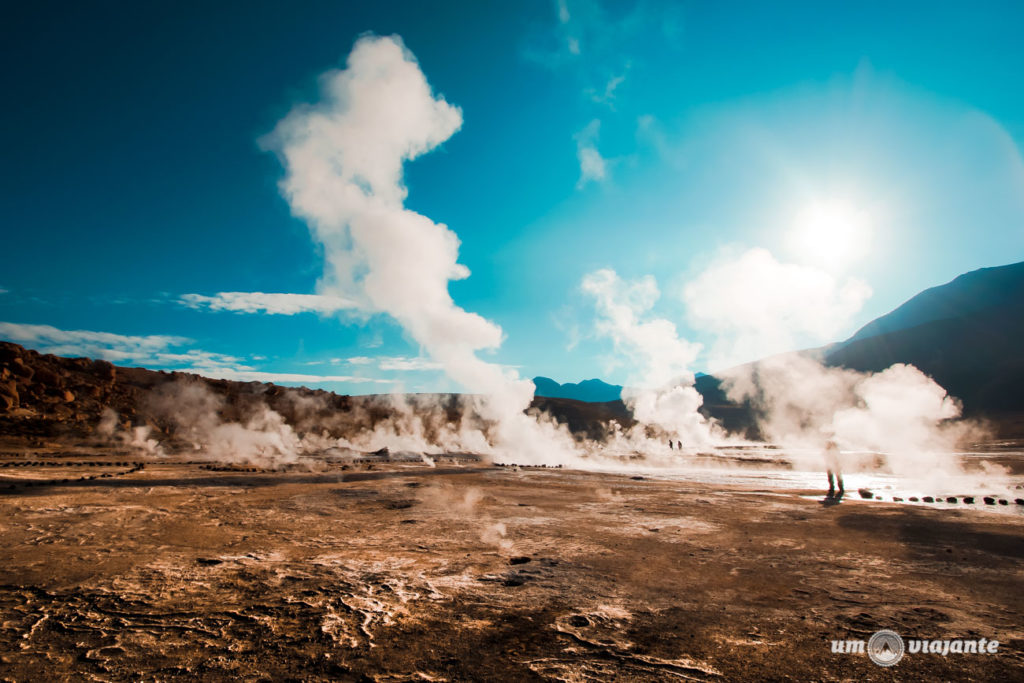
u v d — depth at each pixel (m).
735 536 7.61
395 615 4.41
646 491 13.08
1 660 3.49
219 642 3.83
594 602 4.77
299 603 4.66
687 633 4.06
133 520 8.31
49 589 4.92
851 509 10.07
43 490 11.12
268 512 9.44
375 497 11.55
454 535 7.60
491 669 3.44
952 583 5.32
